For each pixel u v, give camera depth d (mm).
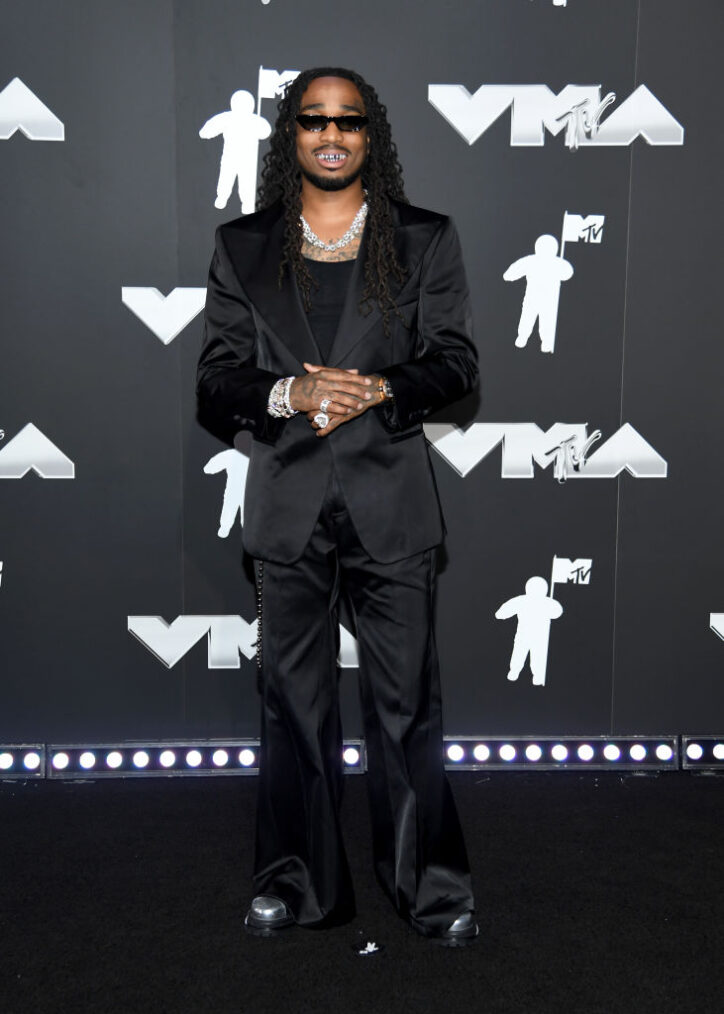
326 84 1905
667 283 2766
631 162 2725
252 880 2225
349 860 2354
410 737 2012
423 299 1982
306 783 2047
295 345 1924
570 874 2260
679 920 2064
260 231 1990
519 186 2723
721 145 2725
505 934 2014
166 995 1821
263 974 1889
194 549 2801
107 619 2811
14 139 2652
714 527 2830
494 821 2543
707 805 2646
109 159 2668
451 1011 1774
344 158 1891
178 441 2766
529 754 2857
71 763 2828
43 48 2629
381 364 1937
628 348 2781
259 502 1992
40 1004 1791
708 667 2857
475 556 2828
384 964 1921
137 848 2395
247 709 2848
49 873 2266
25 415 2736
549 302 2760
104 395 2742
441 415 2789
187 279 2715
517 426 2795
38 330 2713
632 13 2676
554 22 2674
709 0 2678
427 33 2664
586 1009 1774
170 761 2834
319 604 2014
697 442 2814
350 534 1970
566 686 2859
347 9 2650
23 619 2797
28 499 2764
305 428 1950
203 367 2025
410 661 1992
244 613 2822
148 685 2832
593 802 2668
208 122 2666
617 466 2814
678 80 2699
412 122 2691
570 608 2840
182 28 2637
